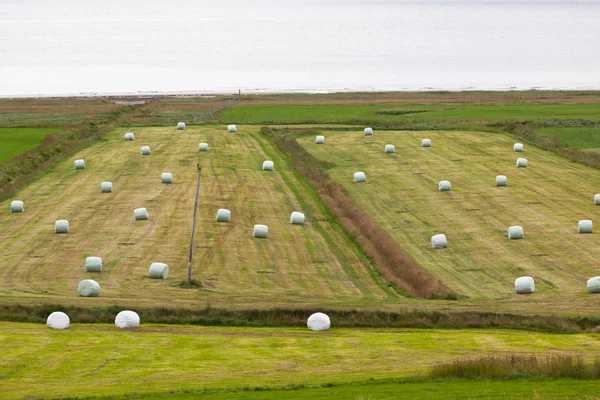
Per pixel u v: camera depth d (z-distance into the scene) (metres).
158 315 47.62
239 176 90.19
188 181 87.31
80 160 93.69
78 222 71.56
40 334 43.66
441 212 74.25
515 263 59.78
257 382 34.72
